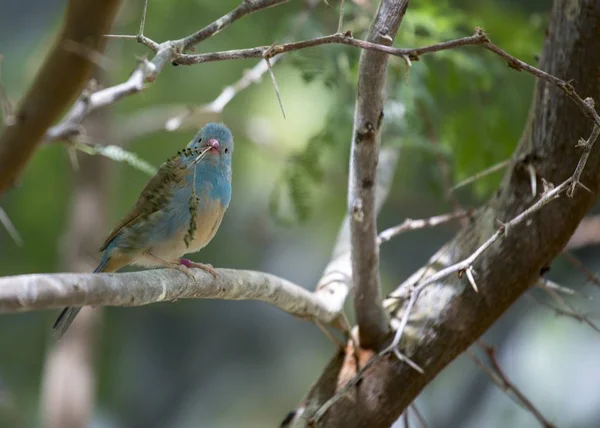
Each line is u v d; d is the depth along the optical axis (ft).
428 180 40.24
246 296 22.45
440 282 25.43
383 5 20.47
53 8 65.10
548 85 24.57
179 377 72.90
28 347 63.10
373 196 22.86
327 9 36.37
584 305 55.06
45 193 55.93
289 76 55.93
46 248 56.39
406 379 24.68
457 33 37.93
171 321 74.18
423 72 34.01
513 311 58.95
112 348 68.90
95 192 48.62
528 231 24.66
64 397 47.09
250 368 74.90
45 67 28.91
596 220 40.96
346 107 34.81
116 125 51.03
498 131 38.45
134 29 49.01
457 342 25.03
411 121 33.47
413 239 68.54
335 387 25.12
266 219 64.28
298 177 34.91
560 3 24.44
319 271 68.59
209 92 57.00
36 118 29.17
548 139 24.59
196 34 20.43
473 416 58.39
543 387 55.21
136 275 18.84
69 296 16.10
